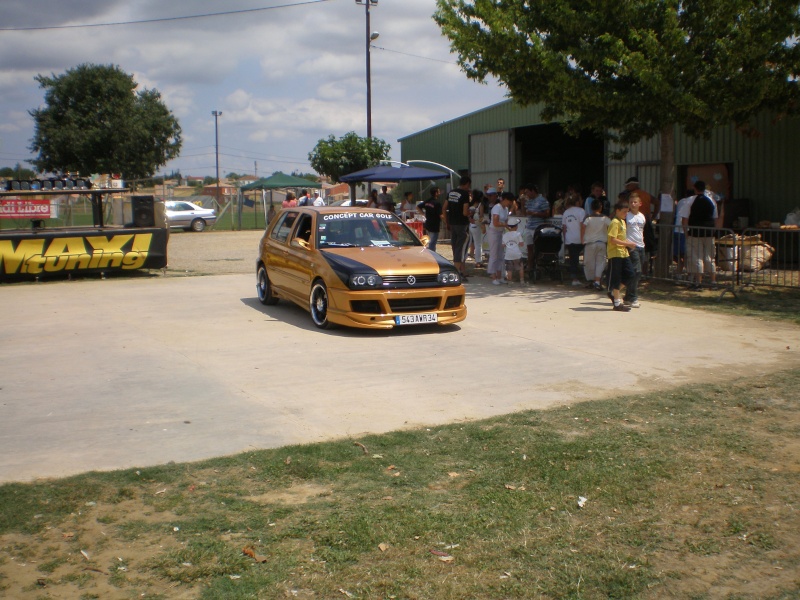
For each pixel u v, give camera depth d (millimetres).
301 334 9797
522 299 12531
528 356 8391
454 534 4176
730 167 17734
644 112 12953
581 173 29594
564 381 7324
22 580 3695
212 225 38969
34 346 9109
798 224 15742
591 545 4062
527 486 4797
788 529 4211
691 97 12078
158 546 4039
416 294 9656
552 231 14398
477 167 27172
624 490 4723
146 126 48719
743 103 12281
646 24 12742
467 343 9125
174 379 7516
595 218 13352
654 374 7523
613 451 5363
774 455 5254
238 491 4742
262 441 5668
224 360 8320
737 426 5867
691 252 13094
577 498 4617
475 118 27141
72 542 4074
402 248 10750
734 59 12117
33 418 6266
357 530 4207
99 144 47969
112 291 14039
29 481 4871
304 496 4676
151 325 10469
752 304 11594
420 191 30328
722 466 5074
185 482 4875
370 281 9523
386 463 5184
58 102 48656
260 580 3711
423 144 30406
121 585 3666
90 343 9266
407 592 3617
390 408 6496
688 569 3826
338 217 11102
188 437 5762
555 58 12523
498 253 14398
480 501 4582
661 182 14312
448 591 3627
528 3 13531
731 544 4070
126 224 18156
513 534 4180
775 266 14703
